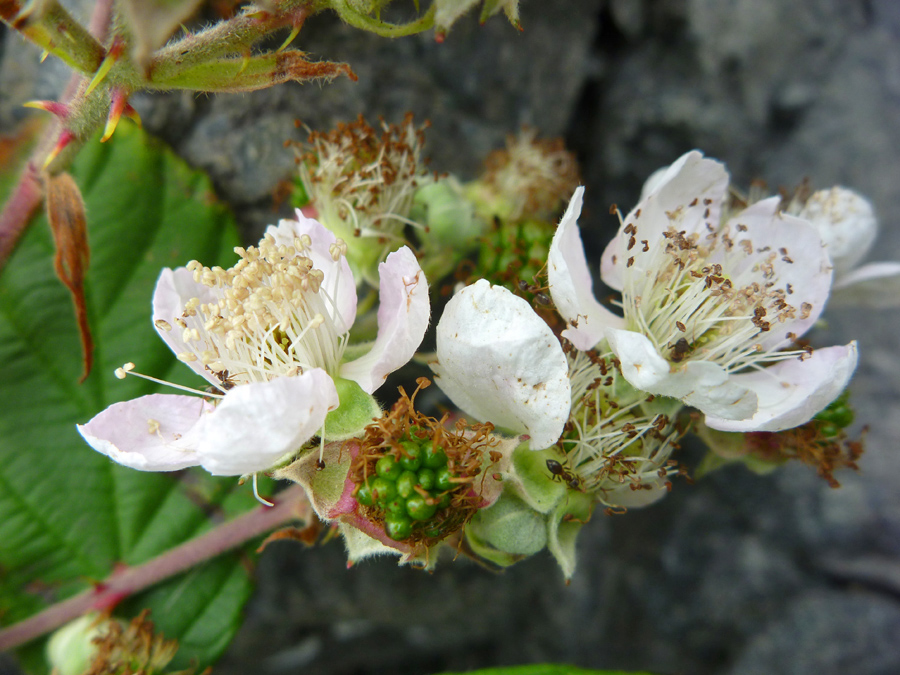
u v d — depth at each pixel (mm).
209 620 87
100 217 90
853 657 125
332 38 97
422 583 124
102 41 63
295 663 135
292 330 61
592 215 136
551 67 121
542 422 56
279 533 70
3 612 85
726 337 66
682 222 69
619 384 63
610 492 66
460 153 111
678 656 135
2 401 87
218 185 99
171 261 93
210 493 91
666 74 139
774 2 141
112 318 91
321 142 83
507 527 59
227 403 48
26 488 87
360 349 65
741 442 74
